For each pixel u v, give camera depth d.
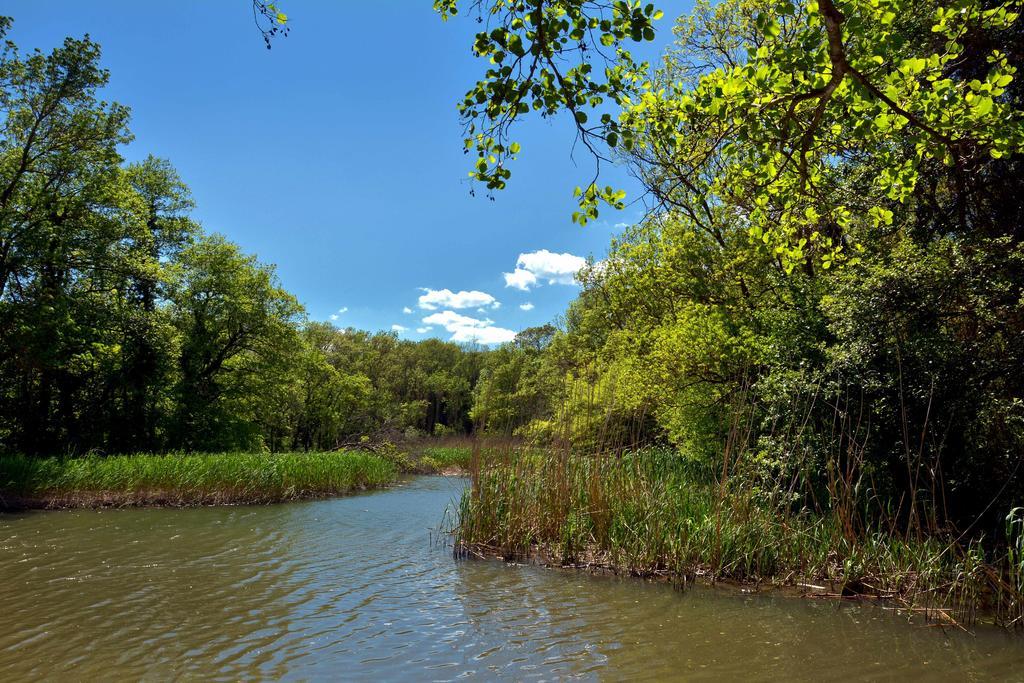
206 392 31.41
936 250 9.87
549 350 35.25
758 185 7.56
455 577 9.60
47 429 25.25
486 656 6.34
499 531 11.25
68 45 22.59
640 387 16.47
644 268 18.62
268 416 36.09
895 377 9.34
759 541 9.17
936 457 8.72
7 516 15.62
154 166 31.08
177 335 28.42
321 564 10.60
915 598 7.73
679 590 8.69
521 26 4.54
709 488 11.46
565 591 8.73
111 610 7.97
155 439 28.22
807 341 11.62
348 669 6.02
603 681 5.68
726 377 15.07
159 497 17.98
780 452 10.41
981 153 9.63
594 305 30.09
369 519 15.73
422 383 60.59
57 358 22.22
